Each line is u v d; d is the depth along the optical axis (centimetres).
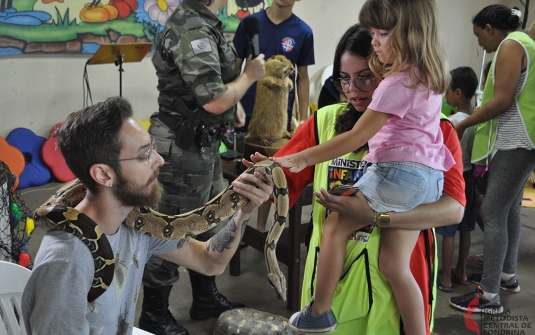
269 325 298
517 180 337
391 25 174
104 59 546
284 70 337
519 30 378
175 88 281
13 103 597
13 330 182
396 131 185
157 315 310
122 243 152
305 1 783
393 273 186
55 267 127
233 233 176
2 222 247
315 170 210
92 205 143
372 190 182
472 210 390
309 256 207
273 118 342
